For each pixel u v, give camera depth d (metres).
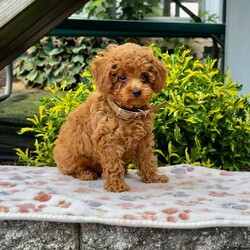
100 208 0.79
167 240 0.76
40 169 1.03
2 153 1.56
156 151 1.14
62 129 0.99
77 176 0.97
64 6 0.84
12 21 0.81
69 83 1.94
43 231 0.77
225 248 0.77
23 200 0.81
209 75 1.23
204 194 0.88
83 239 0.77
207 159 1.19
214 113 1.17
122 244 0.76
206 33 1.67
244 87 1.53
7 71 1.67
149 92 0.85
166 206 0.81
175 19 1.80
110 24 1.61
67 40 1.94
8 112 1.68
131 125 0.88
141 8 1.79
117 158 0.88
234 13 1.54
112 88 0.86
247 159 1.24
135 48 0.86
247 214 0.78
